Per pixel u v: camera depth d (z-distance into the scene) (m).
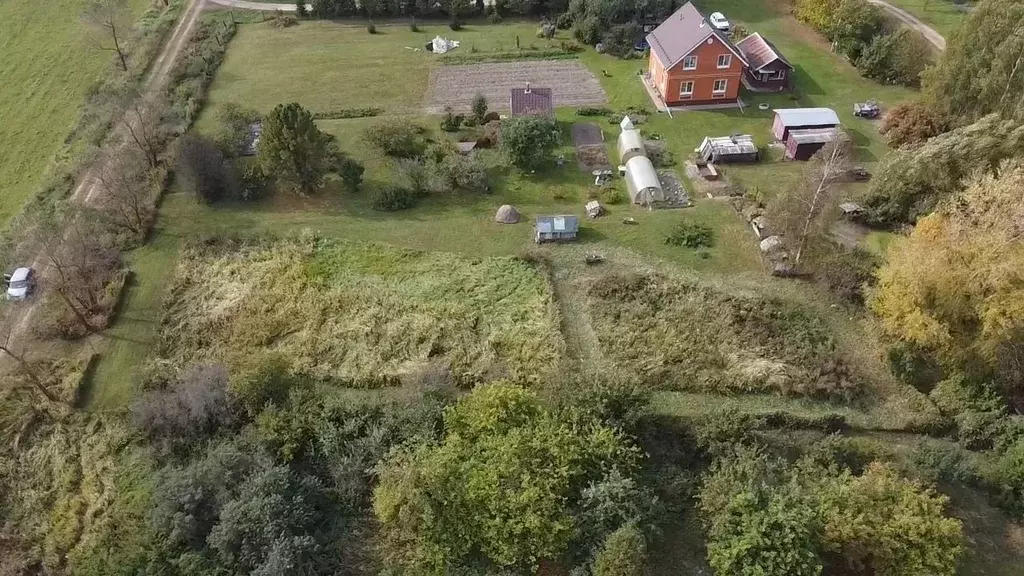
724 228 43.19
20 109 56.22
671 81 54.28
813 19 65.19
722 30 65.88
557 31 68.25
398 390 33.22
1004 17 43.00
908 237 34.84
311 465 29.89
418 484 27.08
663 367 33.72
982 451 30.31
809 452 29.16
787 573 24.06
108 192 42.84
